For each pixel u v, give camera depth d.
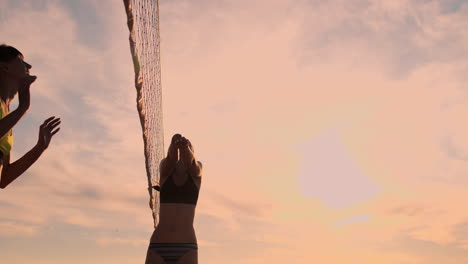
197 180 4.77
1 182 3.44
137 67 5.26
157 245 4.54
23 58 3.21
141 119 5.89
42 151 3.52
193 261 4.54
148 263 4.53
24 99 2.86
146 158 6.44
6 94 3.08
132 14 4.84
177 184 4.66
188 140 4.65
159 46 6.85
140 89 5.56
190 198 4.68
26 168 3.50
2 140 3.08
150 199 7.25
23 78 2.88
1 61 3.07
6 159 3.38
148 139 6.47
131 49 5.01
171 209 4.62
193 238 4.61
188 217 4.64
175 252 4.50
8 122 2.77
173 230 4.56
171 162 4.61
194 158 4.68
